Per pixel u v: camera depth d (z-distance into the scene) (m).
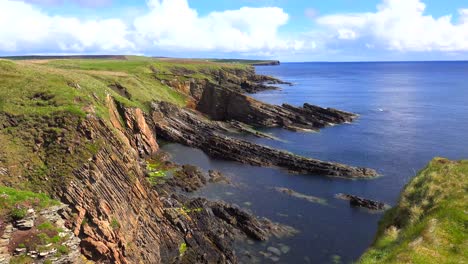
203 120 97.31
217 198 54.66
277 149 78.94
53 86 46.41
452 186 23.58
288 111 110.62
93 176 34.06
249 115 108.12
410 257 17.42
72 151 35.28
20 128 37.22
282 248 42.09
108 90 66.75
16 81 46.69
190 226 42.75
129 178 38.12
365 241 43.75
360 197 55.34
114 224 33.09
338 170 65.69
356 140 90.25
